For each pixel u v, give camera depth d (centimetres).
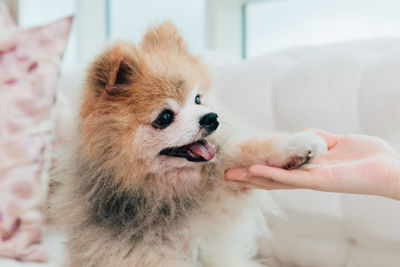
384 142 108
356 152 106
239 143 105
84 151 104
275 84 170
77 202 106
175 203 107
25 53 167
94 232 102
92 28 350
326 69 155
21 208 149
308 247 145
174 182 107
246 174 97
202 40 308
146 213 102
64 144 117
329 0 236
